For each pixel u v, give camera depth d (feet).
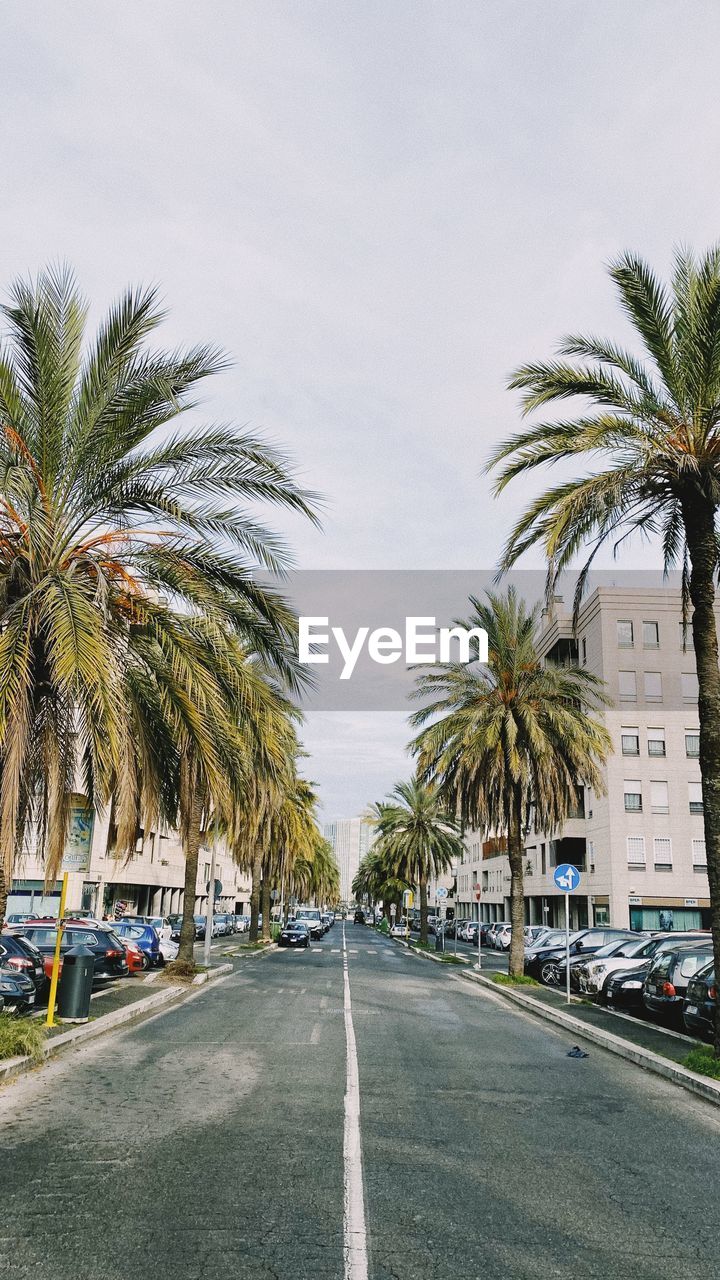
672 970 48.70
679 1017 48.24
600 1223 18.35
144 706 40.55
